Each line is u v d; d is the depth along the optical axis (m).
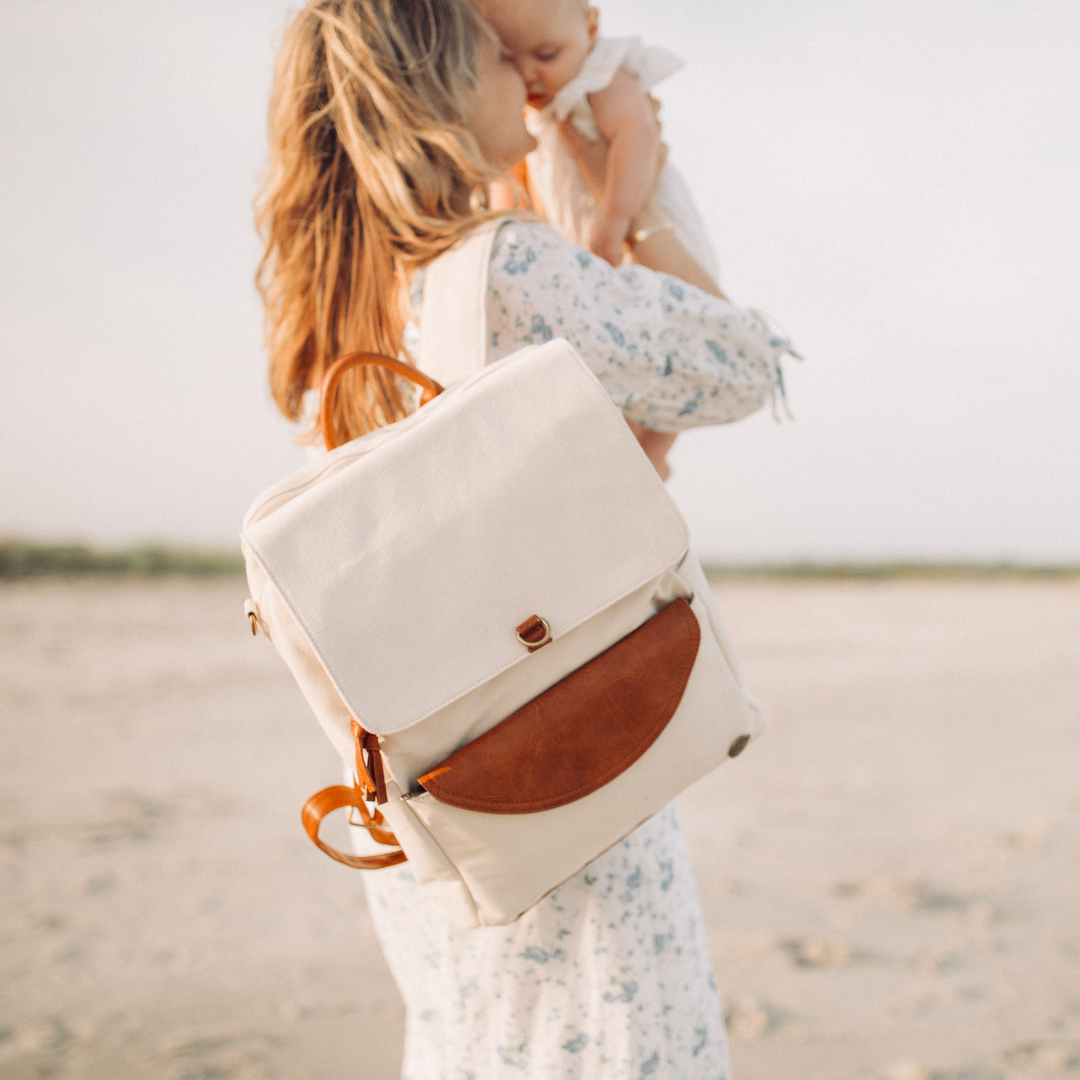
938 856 4.16
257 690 8.44
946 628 14.11
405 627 1.04
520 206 1.32
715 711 1.16
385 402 1.32
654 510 1.09
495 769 1.06
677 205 1.67
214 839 4.46
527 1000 1.25
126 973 3.06
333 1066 2.48
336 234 1.32
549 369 1.10
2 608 14.86
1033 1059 2.48
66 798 5.09
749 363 1.38
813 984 2.93
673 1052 1.26
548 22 1.52
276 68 1.34
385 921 1.45
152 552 21.44
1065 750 6.25
